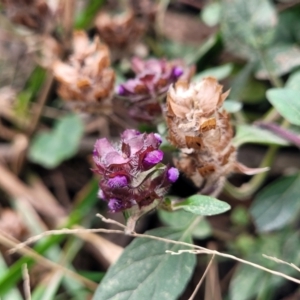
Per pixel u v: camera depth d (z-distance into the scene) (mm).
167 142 287
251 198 358
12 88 439
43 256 337
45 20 356
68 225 341
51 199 380
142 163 254
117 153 253
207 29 398
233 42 345
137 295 267
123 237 356
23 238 355
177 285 269
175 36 403
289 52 348
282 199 323
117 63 376
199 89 266
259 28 341
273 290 328
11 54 453
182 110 265
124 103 313
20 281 344
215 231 349
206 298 330
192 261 272
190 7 414
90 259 360
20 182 381
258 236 340
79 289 331
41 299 323
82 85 302
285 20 359
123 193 255
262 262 323
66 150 379
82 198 367
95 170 259
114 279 269
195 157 271
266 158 337
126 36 365
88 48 308
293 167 357
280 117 341
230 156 275
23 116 411
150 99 295
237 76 353
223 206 260
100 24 365
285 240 327
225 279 343
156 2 405
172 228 281
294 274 321
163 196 263
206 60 368
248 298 323
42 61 390
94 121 401
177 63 321
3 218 357
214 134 266
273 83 344
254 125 312
